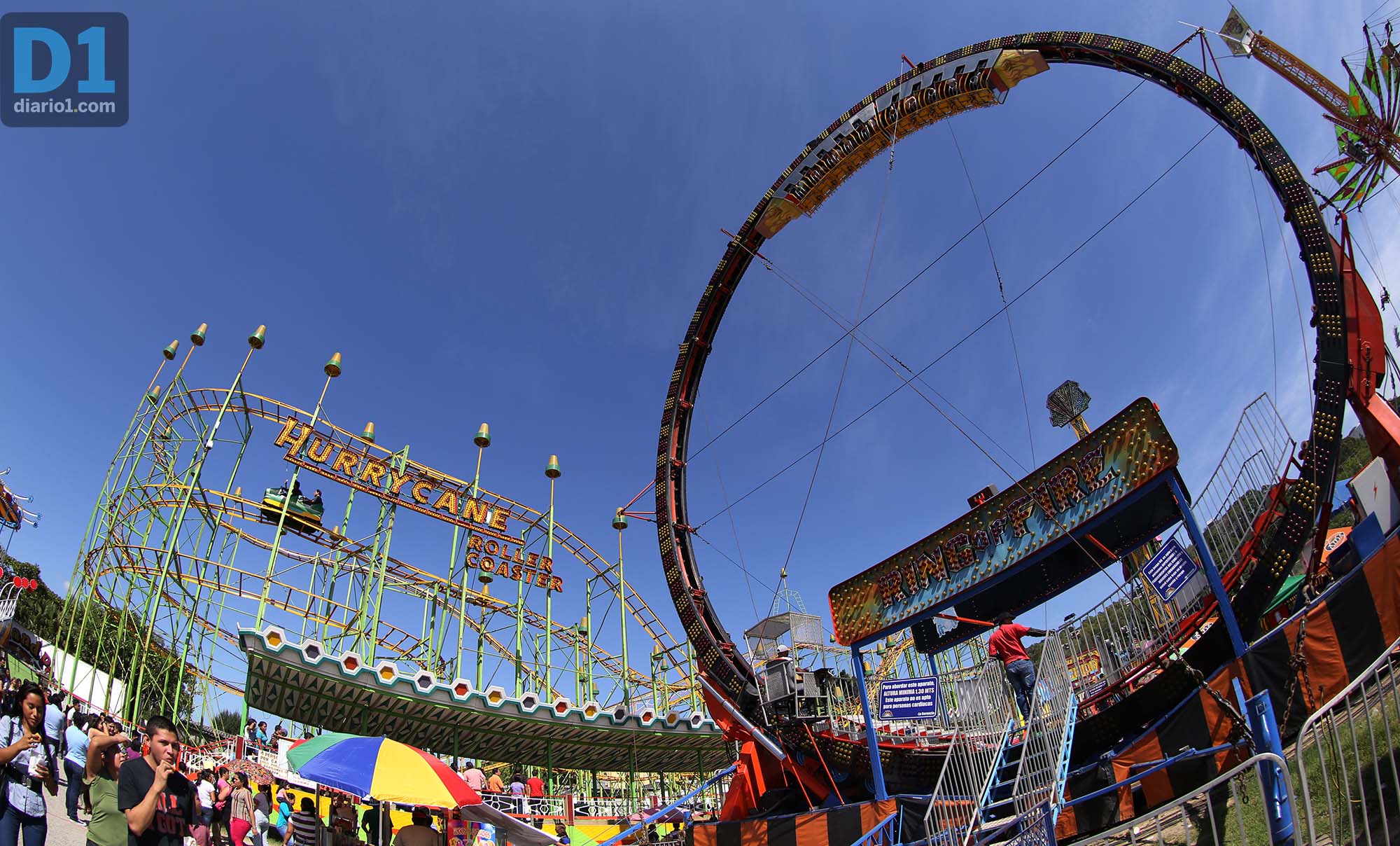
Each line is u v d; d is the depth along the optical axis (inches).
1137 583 706.8
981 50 800.9
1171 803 306.0
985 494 759.7
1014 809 555.5
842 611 675.4
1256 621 494.9
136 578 1357.0
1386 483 472.1
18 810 297.9
